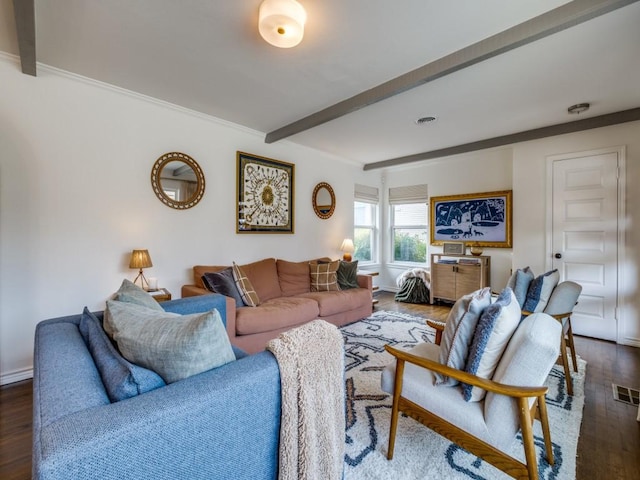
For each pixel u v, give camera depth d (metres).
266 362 0.98
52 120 2.37
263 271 3.53
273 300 3.31
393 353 1.48
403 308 4.50
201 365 0.93
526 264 3.80
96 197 2.58
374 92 2.61
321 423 1.07
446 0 1.63
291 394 0.98
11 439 1.66
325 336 1.16
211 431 0.81
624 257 3.21
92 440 0.63
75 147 2.47
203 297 2.21
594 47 2.03
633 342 3.14
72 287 2.47
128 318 1.09
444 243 4.84
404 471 1.42
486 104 2.93
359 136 3.92
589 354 2.89
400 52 2.11
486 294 1.58
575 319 3.49
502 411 1.20
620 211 3.22
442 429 1.35
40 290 2.33
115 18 1.79
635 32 1.87
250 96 2.80
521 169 3.85
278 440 0.98
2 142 2.18
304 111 3.13
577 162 3.47
